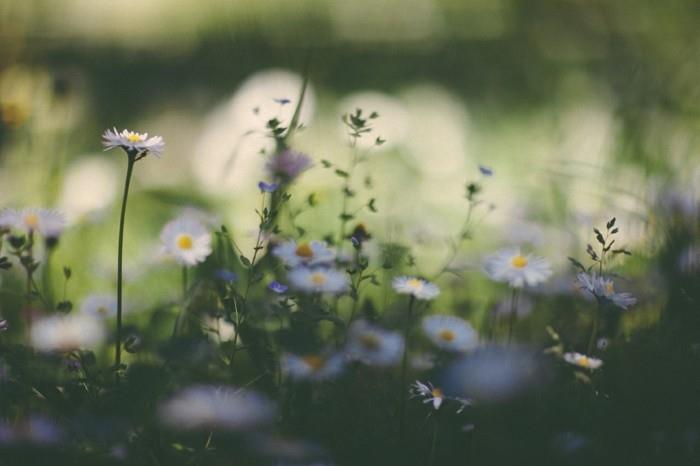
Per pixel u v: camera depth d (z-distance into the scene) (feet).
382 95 5.94
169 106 5.94
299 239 2.78
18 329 2.82
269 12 6.93
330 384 2.59
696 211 3.06
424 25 7.00
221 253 2.77
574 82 5.22
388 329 2.77
